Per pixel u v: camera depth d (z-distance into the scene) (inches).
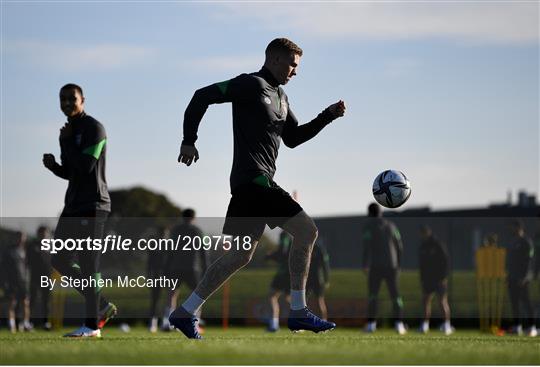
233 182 953.5
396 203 1160.2
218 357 705.6
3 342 917.8
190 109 933.2
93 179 1111.6
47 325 2187.5
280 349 765.3
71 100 1102.4
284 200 952.9
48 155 1149.7
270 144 956.6
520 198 5295.3
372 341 967.6
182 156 935.7
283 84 981.2
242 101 947.3
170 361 684.1
